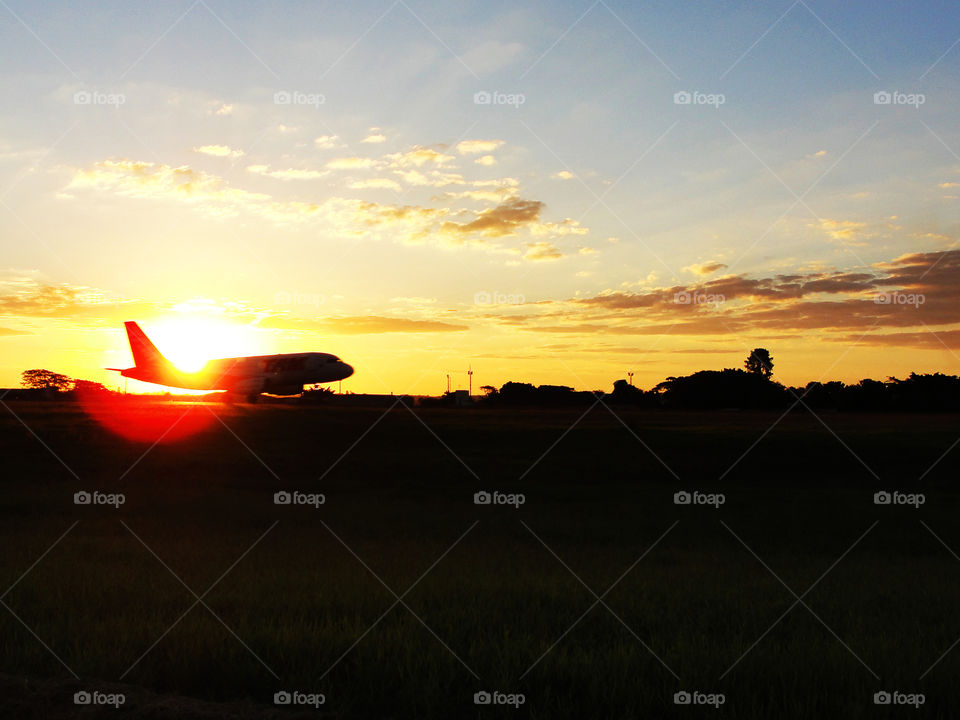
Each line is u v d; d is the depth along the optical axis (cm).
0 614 1285
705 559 2364
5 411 6625
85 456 5244
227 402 9244
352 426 6669
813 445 6038
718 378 12462
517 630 1243
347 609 1362
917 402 11731
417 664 1005
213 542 2434
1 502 3509
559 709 887
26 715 855
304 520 3158
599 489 4509
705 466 5353
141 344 9331
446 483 4728
